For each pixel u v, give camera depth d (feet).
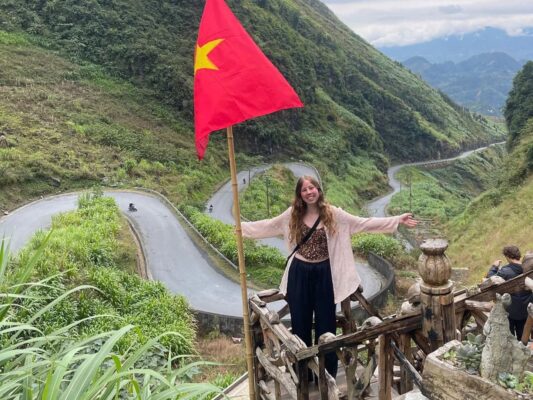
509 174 113.91
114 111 174.50
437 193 231.91
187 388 8.45
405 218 11.85
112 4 233.76
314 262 12.35
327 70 326.65
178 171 149.28
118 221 74.49
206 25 12.13
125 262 60.18
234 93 11.58
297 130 250.78
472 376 8.11
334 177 218.59
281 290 13.21
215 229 77.05
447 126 408.26
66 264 45.80
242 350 41.16
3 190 96.63
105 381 7.59
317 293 12.42
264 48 263.49
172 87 204.03
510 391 7.66
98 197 86.43
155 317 43.34
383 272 69.72
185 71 213.66
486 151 398.62
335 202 168.76
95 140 142.61
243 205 130.93
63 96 166.61
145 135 166.81
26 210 86.28
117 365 8.25
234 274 65.00
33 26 209.36
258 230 12.82
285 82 11.79
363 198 227.61
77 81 186.09
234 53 11.79
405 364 10.55
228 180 164.76
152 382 11.98
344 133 277.85
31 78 172.86
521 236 67.67
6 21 206.59
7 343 9.31
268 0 336.70
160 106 198.39
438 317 10.28
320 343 10.44
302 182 12.04
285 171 188.65
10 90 156.25
